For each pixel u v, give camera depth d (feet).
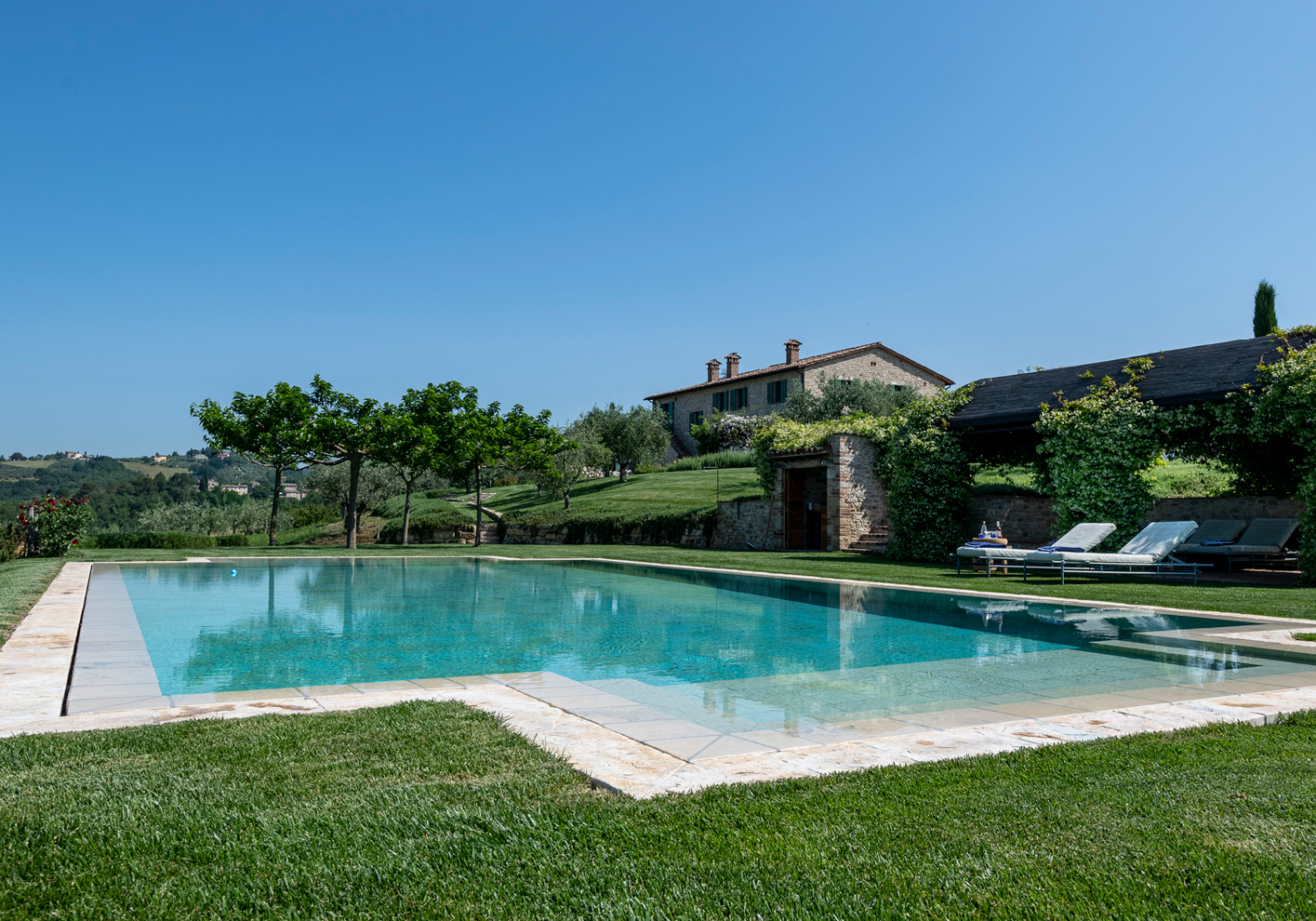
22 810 9.11
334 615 32.89
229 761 11.29
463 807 9.45
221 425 77.36
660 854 8.09
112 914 6.94
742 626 29.73
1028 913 6.91
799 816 9.11
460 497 143.84
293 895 7.33
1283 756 11.58
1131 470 47.73
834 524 68.13
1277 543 47.57
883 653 23.66
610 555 67.56
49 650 21.35
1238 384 43.65
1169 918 6.80
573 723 13.87
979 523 64.90
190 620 31.09
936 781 10.39
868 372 133.49
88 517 68.13
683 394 155.94
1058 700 16.75
